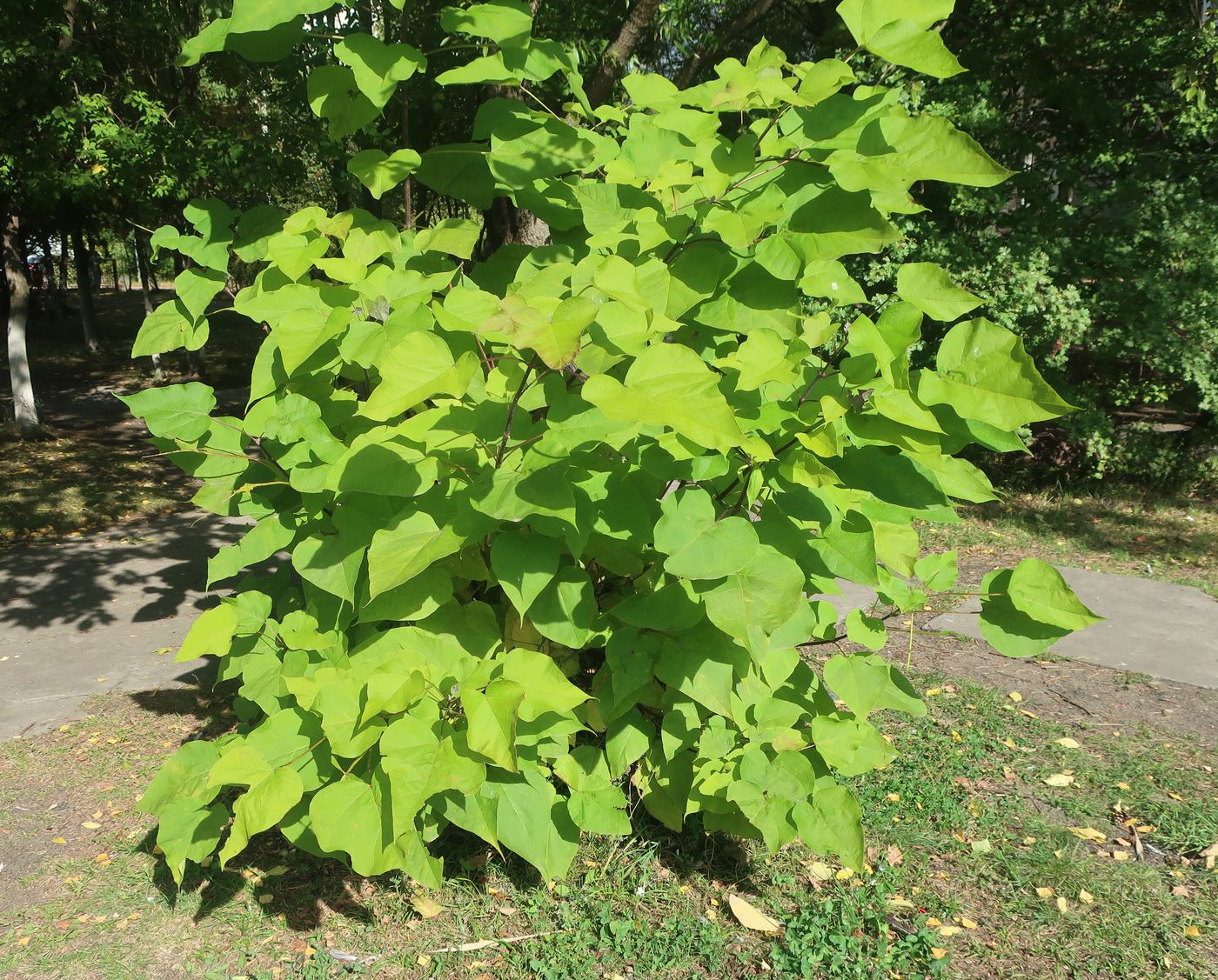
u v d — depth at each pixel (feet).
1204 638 19.33
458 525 6.91
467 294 7.27
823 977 9.35
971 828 12.11
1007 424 6.21
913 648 18.72
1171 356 29.96
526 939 9.92
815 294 7.35
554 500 6.17
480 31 8.02
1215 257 29.89
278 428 8.02
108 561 27.37
